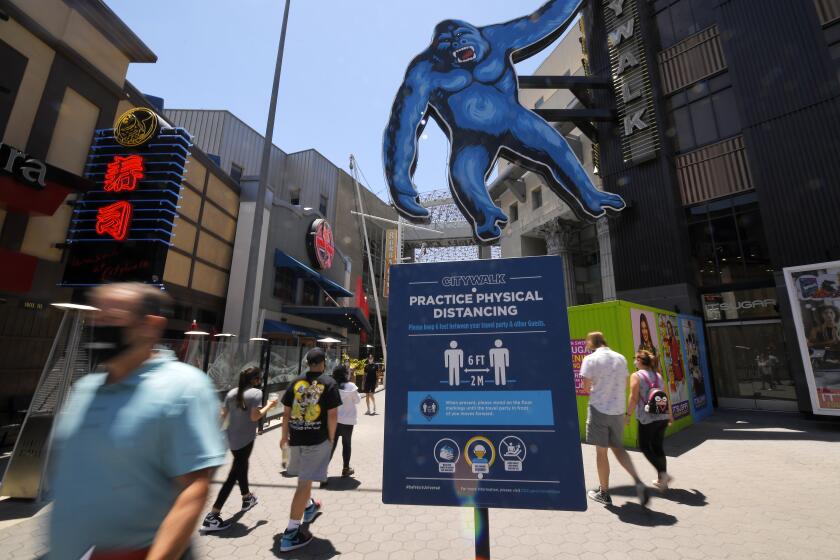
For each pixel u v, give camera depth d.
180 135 9.88
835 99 10.68
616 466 5.79
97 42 9.35
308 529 3.71
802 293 10.00
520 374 2.44
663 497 4.49
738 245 12.24
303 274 20.53
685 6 14.41
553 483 2.26
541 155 12.30
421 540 3.59
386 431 2.46
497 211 11.89
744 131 12.01
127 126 9.38
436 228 49.12
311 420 3.67
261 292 16.62
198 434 1.37
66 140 8.67
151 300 1.52
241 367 10.44
